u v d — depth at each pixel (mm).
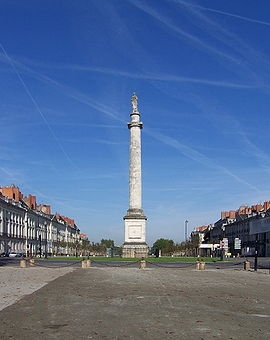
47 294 20016
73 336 10969
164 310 15242
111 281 27609
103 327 12141
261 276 33719
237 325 12523
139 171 69812
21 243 108938
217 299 18469
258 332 11562
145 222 67875
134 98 72062
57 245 143875
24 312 14672
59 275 33062
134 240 67375
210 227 171500
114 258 65812
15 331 11594
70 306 16109
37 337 10859
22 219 111750
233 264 55281
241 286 24828
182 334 11234
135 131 70750
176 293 20766
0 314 14227
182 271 39969
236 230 126750
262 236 96188
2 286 23812
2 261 63625
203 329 11906
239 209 142125
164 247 137375
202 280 29156
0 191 106750
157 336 10984
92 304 16688
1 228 93438
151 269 42938
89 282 26719
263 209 116062
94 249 144000
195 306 16297
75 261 60000
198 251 105250
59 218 162250
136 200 68812
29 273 35594
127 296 19359
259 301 17984
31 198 127500
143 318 13594
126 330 11719
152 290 22078
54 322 12883
